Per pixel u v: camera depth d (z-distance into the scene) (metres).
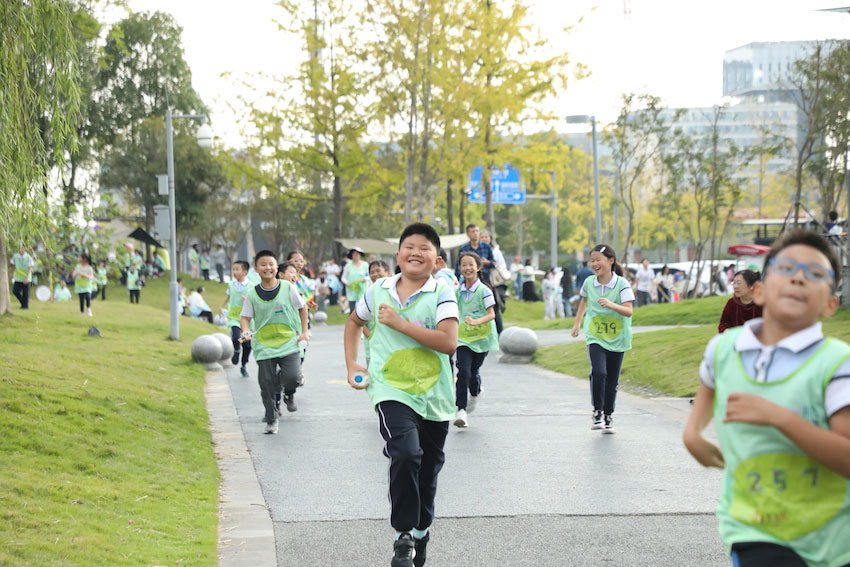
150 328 22.41
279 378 10.64
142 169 52.50
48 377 11.19
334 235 39.22
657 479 7.79
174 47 54.12
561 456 8.77
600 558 5.67
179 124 53.56
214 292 45.09
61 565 4.90
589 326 9.91
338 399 12.77
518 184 39.41
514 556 5.73
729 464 3.15
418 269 5.27
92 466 7.47
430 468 5.32
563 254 90.50
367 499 7.22
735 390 3.10
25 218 10.15
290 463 8.61
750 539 3.05
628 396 12.82
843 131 26.91
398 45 28.39
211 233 57.09
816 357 2.98
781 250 3.08
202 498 7.11
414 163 30.50
